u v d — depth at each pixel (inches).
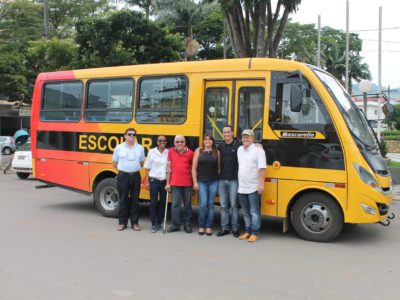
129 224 360.2
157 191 334.6
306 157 304.0
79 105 404.5
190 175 328.5
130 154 339.0
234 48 661.3
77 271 236.8
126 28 872.3
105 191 390.0
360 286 218.1
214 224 365.4
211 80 338.0
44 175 424.2
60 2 1465.3
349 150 293.1
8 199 483.5
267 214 315.9
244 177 305.4
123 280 223.3
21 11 1277.1
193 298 199.9
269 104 315.6
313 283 221.5
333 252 280.2
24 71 1195.9
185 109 346.9
